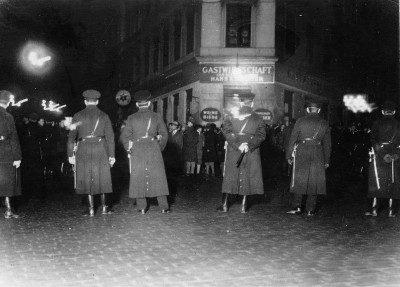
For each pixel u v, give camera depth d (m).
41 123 17.67
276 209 10.43
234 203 11.27
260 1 27.55
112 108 46.91
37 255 6.32
